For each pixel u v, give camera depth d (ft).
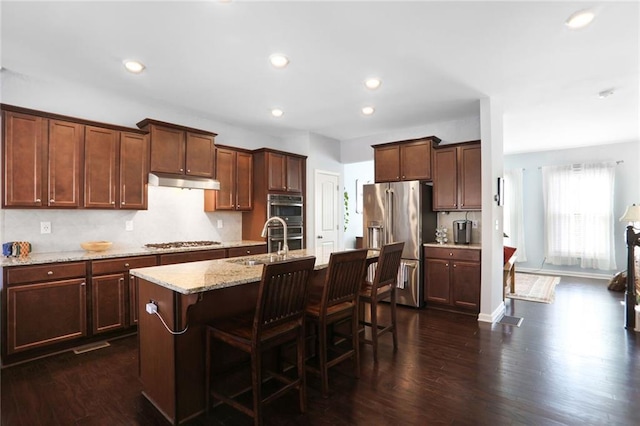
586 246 20.80
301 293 6.60
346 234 24.52
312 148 18.11
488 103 12.39
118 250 11.56
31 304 9.03
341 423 6.40
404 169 15.75
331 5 6.95
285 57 9.25
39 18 7.33
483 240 12.54
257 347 5.91
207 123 15.31
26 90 10.45
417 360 9.16
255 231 16.19
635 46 8.70
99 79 10.71
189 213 14.71
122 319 10.70
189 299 6.06
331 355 9.52
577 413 6.67
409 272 14.51
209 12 7.16
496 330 11.54
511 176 23.24
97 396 7.31
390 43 8.54
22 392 7.47
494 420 6.45
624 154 20.01
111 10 7.06
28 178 9.73
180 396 6.42
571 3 6.91
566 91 11.88
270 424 6.37
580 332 11.30
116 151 11.50
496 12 7.22
